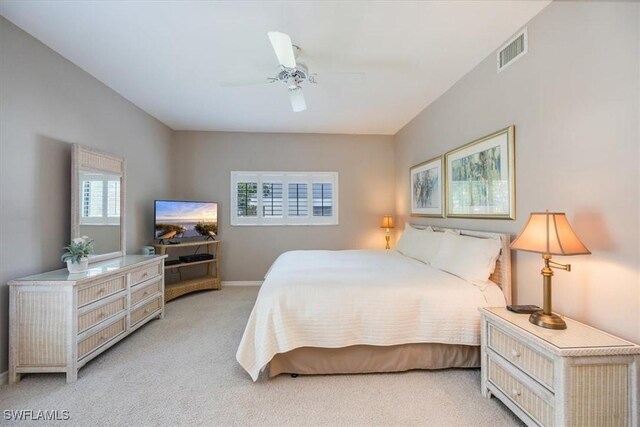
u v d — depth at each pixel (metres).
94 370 2.19
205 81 3.01
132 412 1.73
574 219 1.76
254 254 4.86
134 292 2.79
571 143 1.78
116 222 3.17
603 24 1.58
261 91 3.25
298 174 4.93
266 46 2.38
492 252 2.25
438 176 3.42
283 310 2.06
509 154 2.27
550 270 1.65
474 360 2.20
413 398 1.87
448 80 3.00
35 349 2.01
